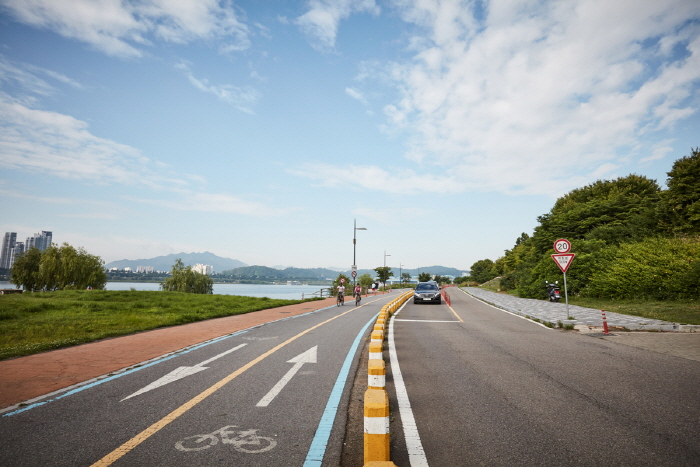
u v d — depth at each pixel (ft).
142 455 11.39
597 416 14.98
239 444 12.22
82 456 11.29
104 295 90.58
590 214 114.93
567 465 10.92
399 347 30.81
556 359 25.93
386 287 241.35
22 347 28.50
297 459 11.19
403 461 11.18
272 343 31.96
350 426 13.91
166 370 22.30
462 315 60.08
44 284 144.77
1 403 16.22
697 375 21.40
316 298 112.47
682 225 80.89
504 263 253.44
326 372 21.91
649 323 41.55
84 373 21.59
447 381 20.27
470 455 11.59
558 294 81.35
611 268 73.51
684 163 83.30
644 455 11.55
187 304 77.77
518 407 16.07
